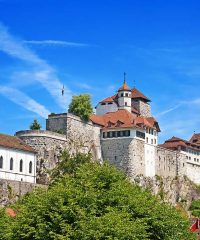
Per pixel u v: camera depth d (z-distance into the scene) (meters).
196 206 177.50
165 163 174.25
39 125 155.50
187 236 80.44
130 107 177.62
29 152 133.75
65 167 138.12
